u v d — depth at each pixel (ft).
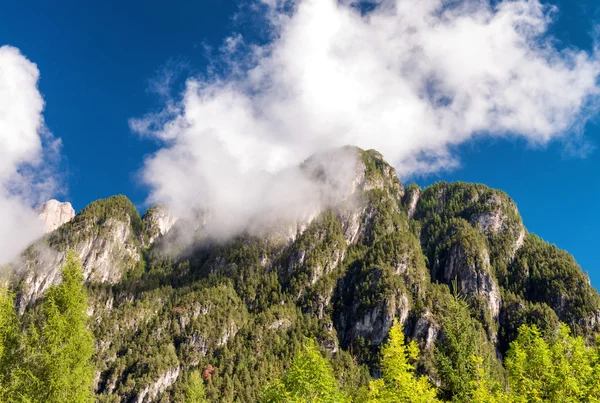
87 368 117.50
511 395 137.90
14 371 108.06
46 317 116.16
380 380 131.64
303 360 137.18
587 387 132.77
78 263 124.67
